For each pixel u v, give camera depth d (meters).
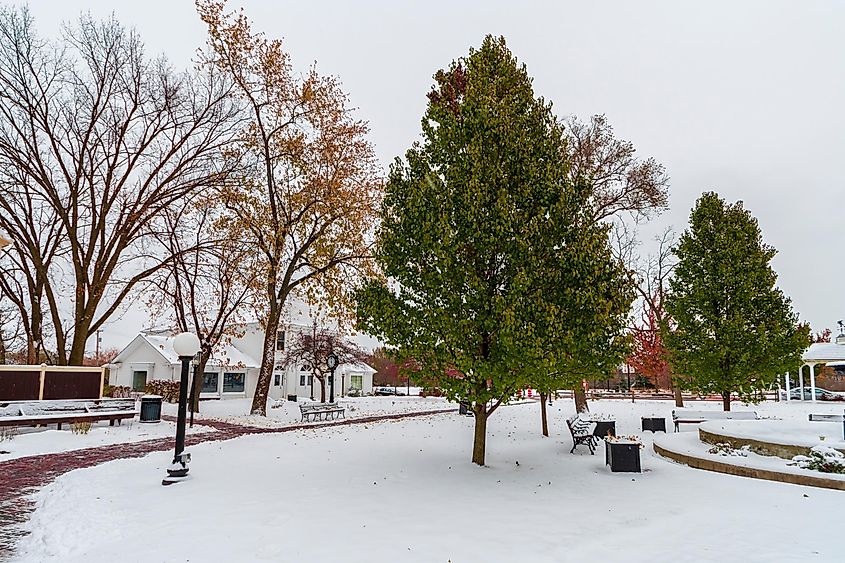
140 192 23.06
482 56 11.54
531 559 5.59
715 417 17.16
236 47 23.72
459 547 5.94
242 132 24.41
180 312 26.41
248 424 20.84
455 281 9.75
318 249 23.52
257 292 25.23
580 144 21.00
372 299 10.28
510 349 8.66
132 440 16.12
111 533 6.55
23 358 38.44
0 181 21.19
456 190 9.91
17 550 6.16
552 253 9.67
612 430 13.55
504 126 10.13
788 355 17.34
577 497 8.19
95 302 22.56
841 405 29.34
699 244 18.70
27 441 15.21
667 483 9.20
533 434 16.50
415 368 10.54
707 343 17.80
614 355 9.58
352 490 8.57
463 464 10.78
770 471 9.51
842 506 7.60
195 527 6.66
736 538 6.16
